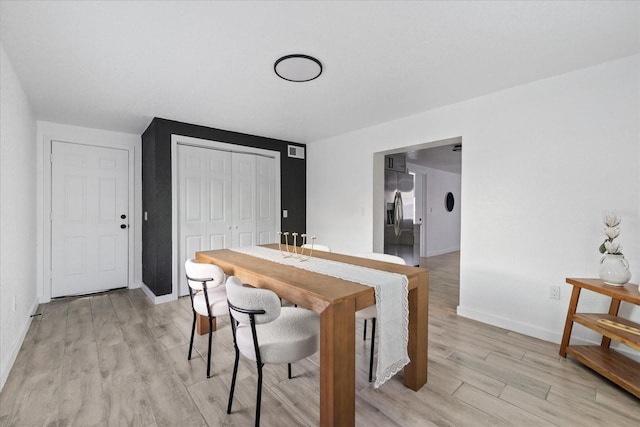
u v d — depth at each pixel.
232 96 2.78
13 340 2.17
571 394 1.72
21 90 2.51
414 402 1.66
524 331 2.53
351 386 1.38
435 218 7.06
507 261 2.63
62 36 1.81
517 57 2.08
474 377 1.89
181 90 2.63
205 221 3.87
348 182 4.15
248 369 2.01
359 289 1.44
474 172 2.83
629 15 1.62
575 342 2.30
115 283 3.95
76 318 2.93
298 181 4.82
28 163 2.90
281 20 1.68
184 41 1.88
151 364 2.06
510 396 1.70
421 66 2.21
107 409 1.61
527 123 2.50
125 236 4.01
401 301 1.63
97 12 1.59
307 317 1.75
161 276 3.44
